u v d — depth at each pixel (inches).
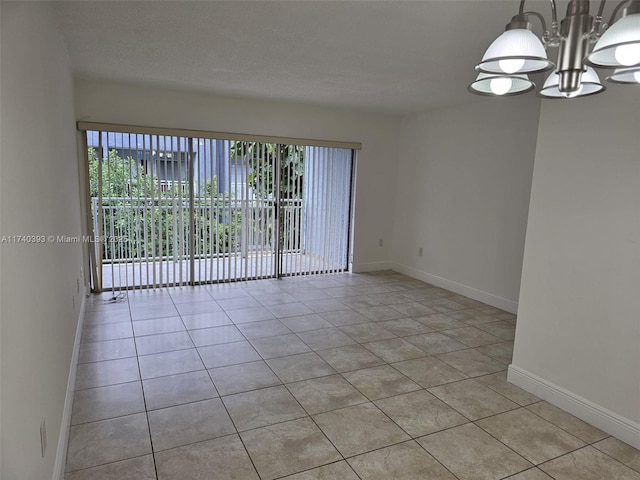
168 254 197.0
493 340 146.0
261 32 109.1
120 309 167.0
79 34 112.3
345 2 90.0
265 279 221.8
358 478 78.1
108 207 181.9
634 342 89.0
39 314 60.7
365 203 238.1
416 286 215.3
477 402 105.7
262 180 211.8
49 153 81.0
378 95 181.5
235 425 92.7
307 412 98.9
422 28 103.5
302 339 142.4
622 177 89.4
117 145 179.5
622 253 90.2
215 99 192.1
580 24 52.4
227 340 139.3
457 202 202.1
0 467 38.3
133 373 114.7
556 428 95.6
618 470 82.5
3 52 43.8
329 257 237.1
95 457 80.7
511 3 88.0
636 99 86.4
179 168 191.6
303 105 209.8
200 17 100.1
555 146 102.0
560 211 101.7
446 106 202.4
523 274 111.4
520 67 55.6
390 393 108.8
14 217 46.8
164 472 77.6
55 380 74.0
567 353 101.9
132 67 145.8
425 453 85.8
